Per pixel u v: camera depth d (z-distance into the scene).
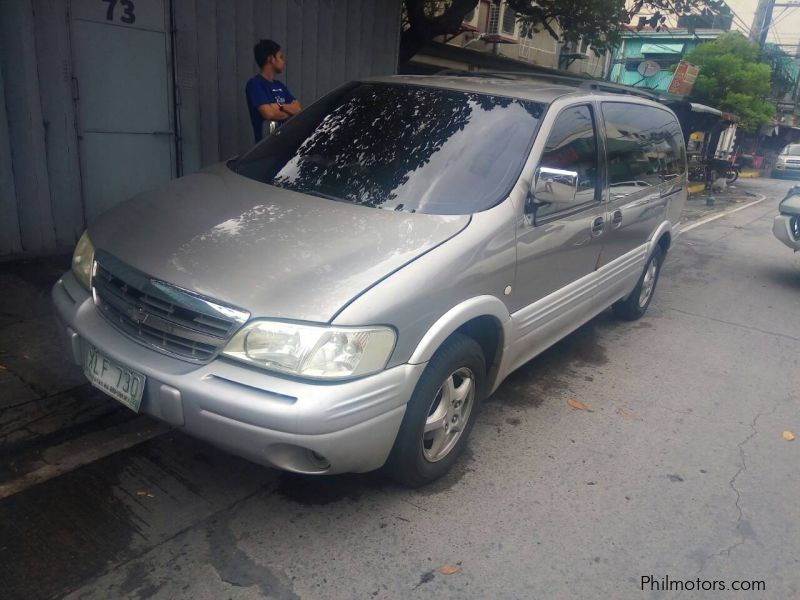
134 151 6.01
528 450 3.67
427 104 3.90
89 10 5.39
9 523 2.72
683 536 3.06
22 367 3.82
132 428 3.45
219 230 2.94
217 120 6.65
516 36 17.70
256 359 2.48
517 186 3.39
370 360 2.55
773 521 3.23
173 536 2.75
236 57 6.69
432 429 3.06
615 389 4.57
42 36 5.16
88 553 2.61
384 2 8.37
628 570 2.81
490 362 3.52
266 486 3.12
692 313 6.52
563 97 3.98
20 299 4.68
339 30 7.87
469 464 3.47
